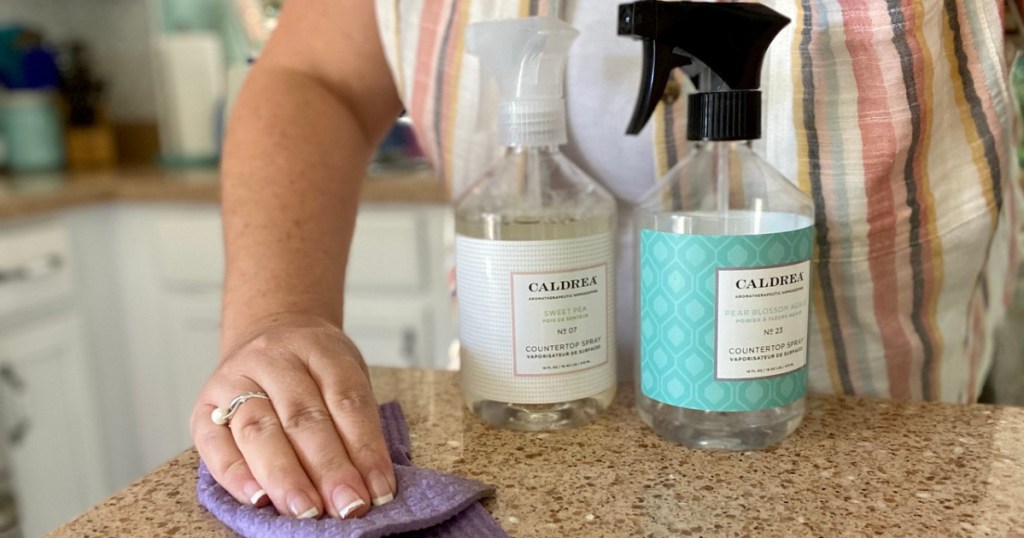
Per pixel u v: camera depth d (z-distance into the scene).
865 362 0.54
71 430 1.47
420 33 0.55
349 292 1.44
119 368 1.58
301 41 0.60
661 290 0.42
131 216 1.52
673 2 0.41
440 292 1.41
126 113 2.02
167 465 0.43
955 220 0.50
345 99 0.61
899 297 0.52
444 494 0.36
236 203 0.54
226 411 0.39
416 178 1.41
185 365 1.58
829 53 0.46
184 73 1.79
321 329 0.45
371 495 0.36
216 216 1.48
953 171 0.49
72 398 1.47
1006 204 0.58
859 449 0.42
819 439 0.44
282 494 0.35
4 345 1.32
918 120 0.46
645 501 0.37
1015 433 0.44
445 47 0.55
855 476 0.39
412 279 1.40
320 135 0.56
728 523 0.35
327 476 0.36
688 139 0.43
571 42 0.46
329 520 0.34
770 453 0.42
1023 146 0.66
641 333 0.45
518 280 0.44
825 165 0.48
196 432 0.40
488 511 0.37
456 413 0.49
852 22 0.45
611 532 0.35
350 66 0.60
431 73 0.56
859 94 0.46
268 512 0.35
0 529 1.33
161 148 1.98
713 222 0.43
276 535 0.33
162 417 1.62
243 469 0.37
